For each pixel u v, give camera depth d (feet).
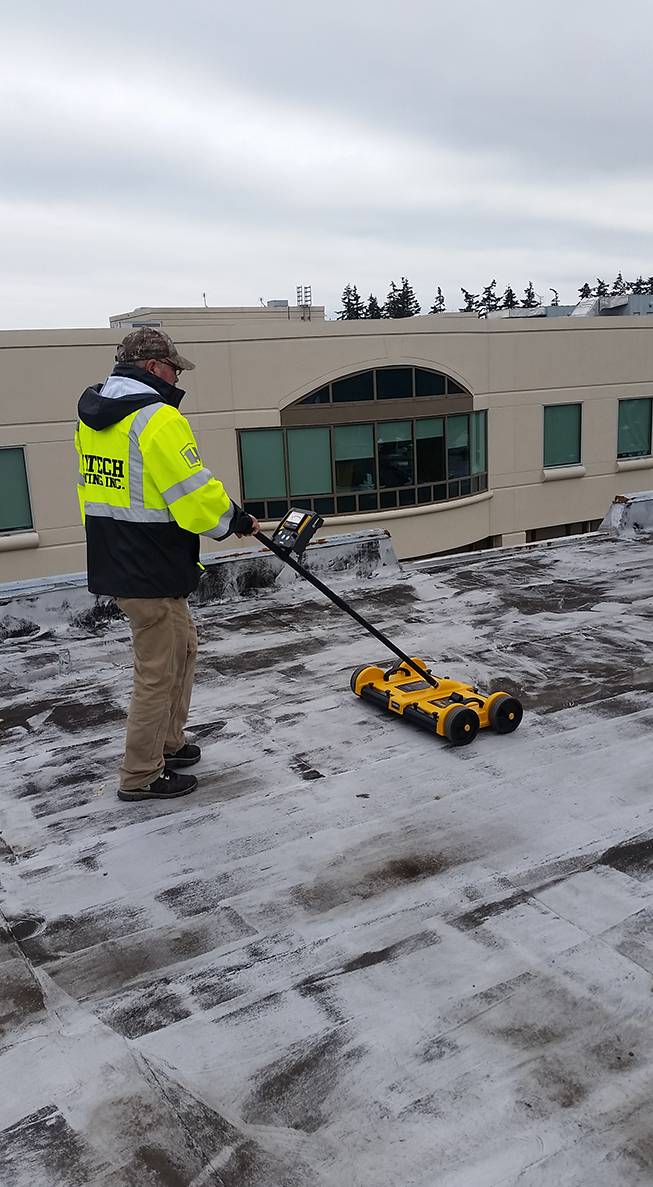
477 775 11.02
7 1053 6.72
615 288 295.07
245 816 10.22
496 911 8.23
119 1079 6.42
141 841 9.77
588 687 13.88
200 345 48.47
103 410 9.27
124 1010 7.14
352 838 9.64
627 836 9.46
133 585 9.69
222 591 19.65
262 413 50.42
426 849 9.36
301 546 10.97
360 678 13.46
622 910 8.18
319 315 84.17
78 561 47.70
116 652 16.35
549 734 12.17
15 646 16.75
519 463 60.80
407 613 18.40
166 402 9.68
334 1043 6.68
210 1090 6.29
